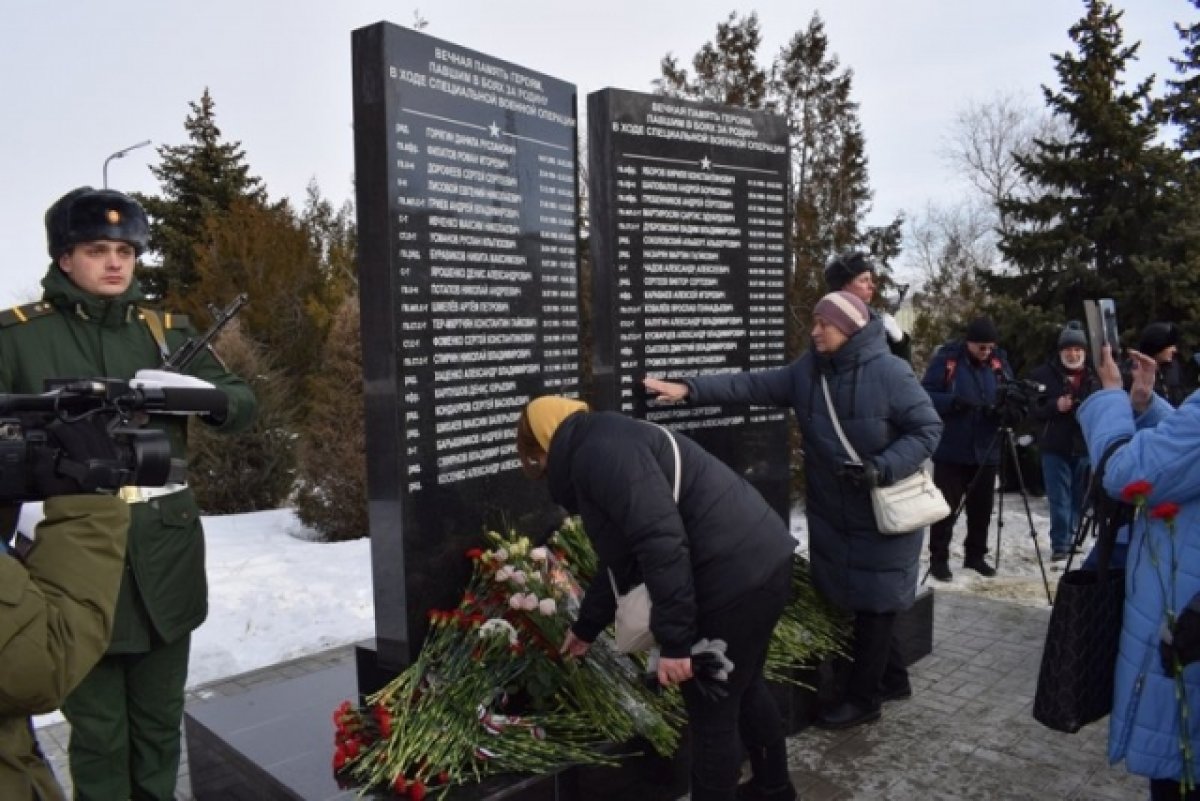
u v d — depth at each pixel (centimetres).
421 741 247
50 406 143
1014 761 318
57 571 132
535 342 336
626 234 363
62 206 233
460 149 301
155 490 236
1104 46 941
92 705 232
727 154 404
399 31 279
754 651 227
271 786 251
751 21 1109
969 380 565
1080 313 944
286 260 1797
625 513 207
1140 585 219
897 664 371
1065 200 955
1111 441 230
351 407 829
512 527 326
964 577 588
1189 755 211
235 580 605
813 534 342
